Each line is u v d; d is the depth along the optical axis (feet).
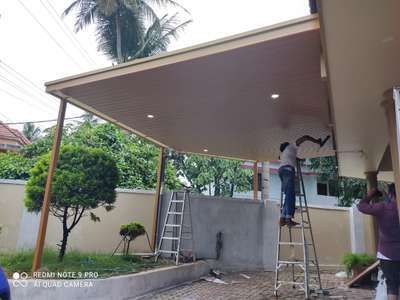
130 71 13.47
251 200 27.40
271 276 23.56
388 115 10.55
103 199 18.26
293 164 18.86
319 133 20.89
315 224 28.14
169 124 20.47
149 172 35.22
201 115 18.60
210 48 11.78
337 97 11.28
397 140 9.29
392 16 7.13
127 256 20.75
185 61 12.39
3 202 22.30
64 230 18.34
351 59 8.87
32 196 17.54
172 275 18.89
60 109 16.55
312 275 24.45
